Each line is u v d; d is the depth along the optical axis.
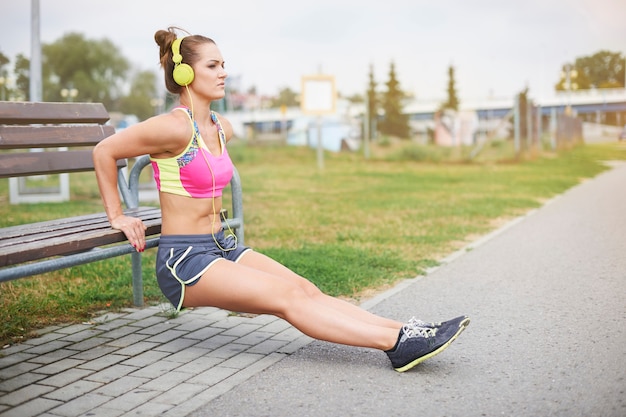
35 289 5.58
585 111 70.94
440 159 26.81
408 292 5.47
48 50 97.62
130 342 4.23
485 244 7.73
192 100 3.88
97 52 98.12
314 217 9.84
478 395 3.26
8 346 4.18
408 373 3.59
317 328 3.60
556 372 3.56
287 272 3.95
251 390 3.39
